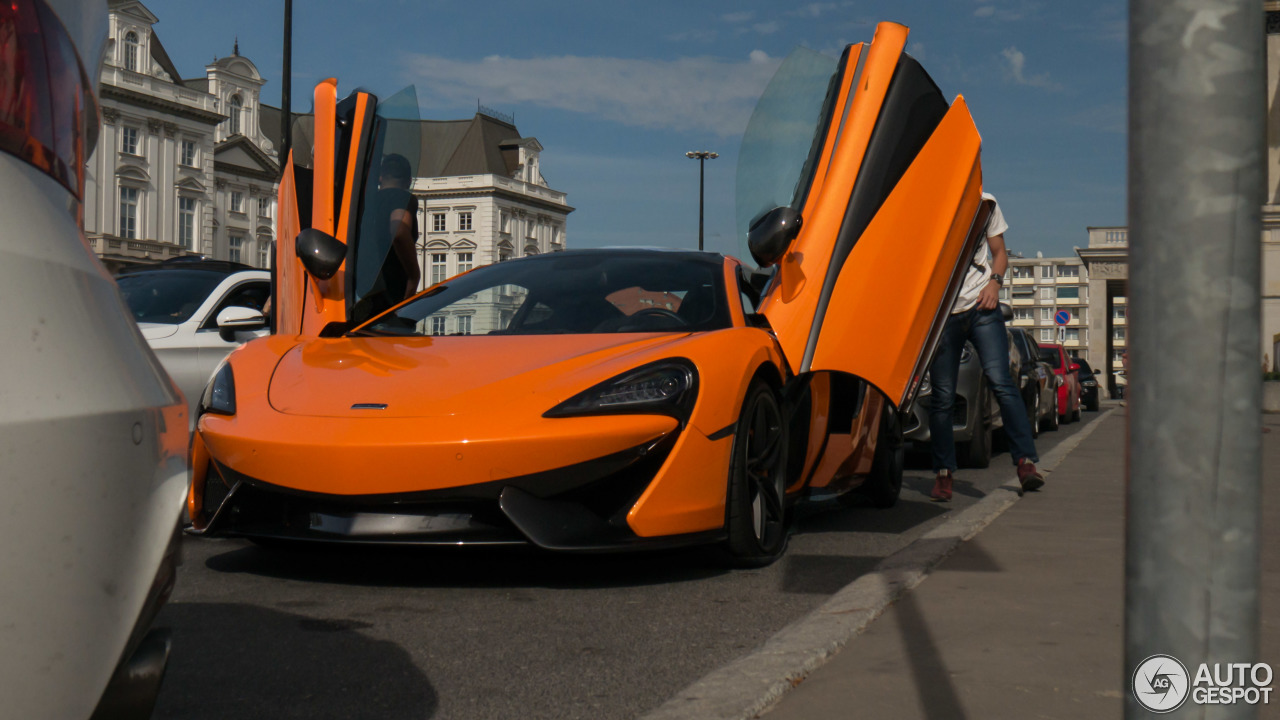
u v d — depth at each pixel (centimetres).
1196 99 72
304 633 247
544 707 196
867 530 408
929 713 184
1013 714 183
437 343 346
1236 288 72
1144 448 76
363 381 310
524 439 276
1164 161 73
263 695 201
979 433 675
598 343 334
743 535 317
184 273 578
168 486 122
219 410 310
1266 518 402
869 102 376
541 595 289
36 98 113
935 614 254
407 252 442
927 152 386
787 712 185
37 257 106
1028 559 324
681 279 387
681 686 209
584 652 233
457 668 221
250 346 355
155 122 4750
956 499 514
